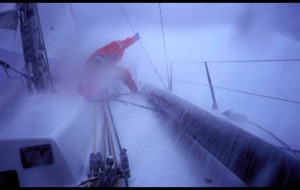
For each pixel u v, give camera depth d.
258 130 2.48
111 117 3.27
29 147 1.54
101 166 1.72
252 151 1.30
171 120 2.74
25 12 2.84
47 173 1.58
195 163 1.88
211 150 1.64
